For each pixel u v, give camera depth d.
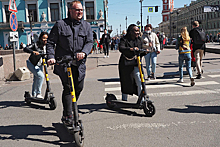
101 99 6.20
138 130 4.02
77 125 3.37
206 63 11.99
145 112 4.71
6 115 5.18
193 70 9.63
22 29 33.09
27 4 33.25
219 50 18.09
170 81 8.09
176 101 5.67
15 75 9.51
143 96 4.73
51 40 3.72
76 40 3.75
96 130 4.09
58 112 5.26
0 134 4.08
